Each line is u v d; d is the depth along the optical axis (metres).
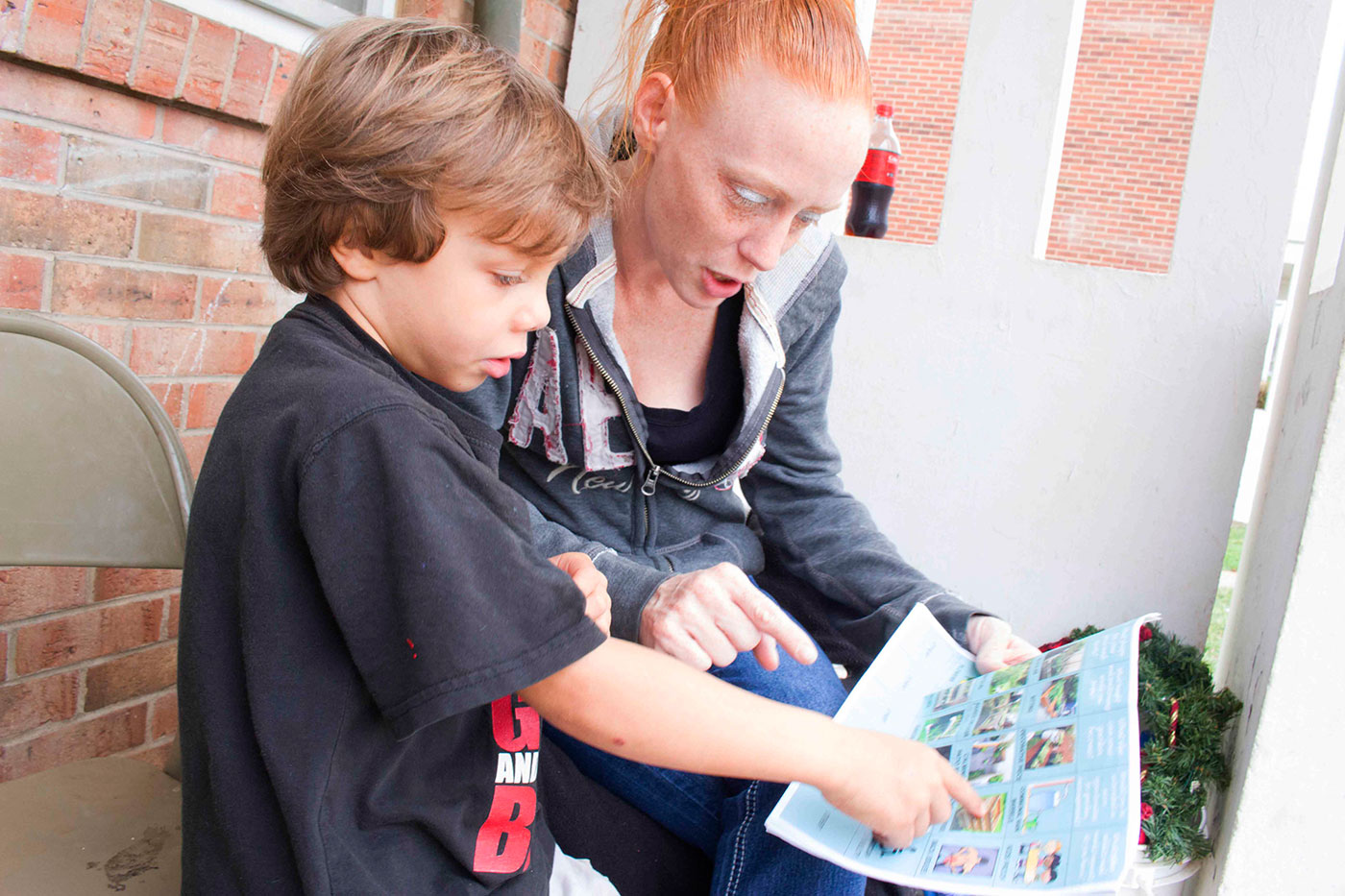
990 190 1.92
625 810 1.01
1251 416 1.78
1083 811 0.76
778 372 1.17
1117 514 1.87
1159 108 9.99
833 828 0.86
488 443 0.79
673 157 0.96
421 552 0.63
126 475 0.93
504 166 0.70
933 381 1.99
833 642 1.31
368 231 0.71
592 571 0.85
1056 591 1.93
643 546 1.23
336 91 0.71
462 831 0.74
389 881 0.69
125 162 1.45
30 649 1.46
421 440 0.66
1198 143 1.77
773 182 0.91
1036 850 0.75
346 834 0.68
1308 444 1.14
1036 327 1.91
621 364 1.10
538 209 0.72
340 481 0.64
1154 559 1.86
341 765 0.67
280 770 0.66
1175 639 1.35
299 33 1.66
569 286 1.07
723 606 0.90
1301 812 1.04
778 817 0.84
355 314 0.76
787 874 0.90
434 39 0.75
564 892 0.84
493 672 0.64
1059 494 1.91
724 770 0.74
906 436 2.01
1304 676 1.03
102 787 0.92
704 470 1.20
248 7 1.57
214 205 1.59
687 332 1.16
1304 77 1.70
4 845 0.82
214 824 0.69
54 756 1.51
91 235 1.42
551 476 1.17
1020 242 1.91
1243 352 1.77
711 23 0.92
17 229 1.33
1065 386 1.89
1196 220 1.78
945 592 1.20
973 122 1.92
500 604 0.65
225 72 1.52
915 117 9.95
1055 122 1.88
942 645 1.12
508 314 0.76
